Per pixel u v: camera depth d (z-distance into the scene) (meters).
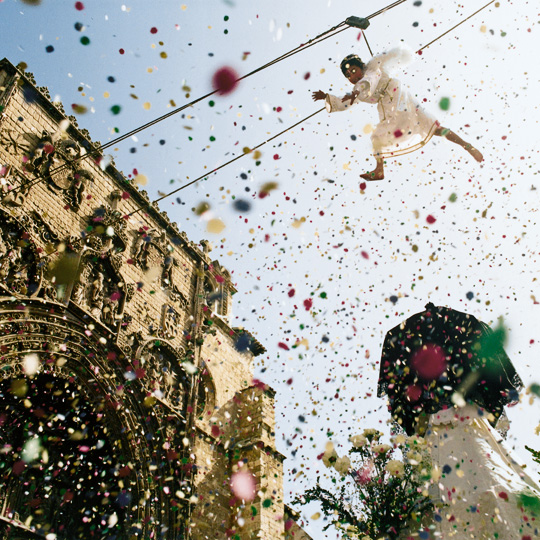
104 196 23.86
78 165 22.36
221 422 26.53
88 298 21.25
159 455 21.56
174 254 27.59
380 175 6.91
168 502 21.06
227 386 28.25
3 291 17.47
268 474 25.27
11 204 18.72
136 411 21.33
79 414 20.61
